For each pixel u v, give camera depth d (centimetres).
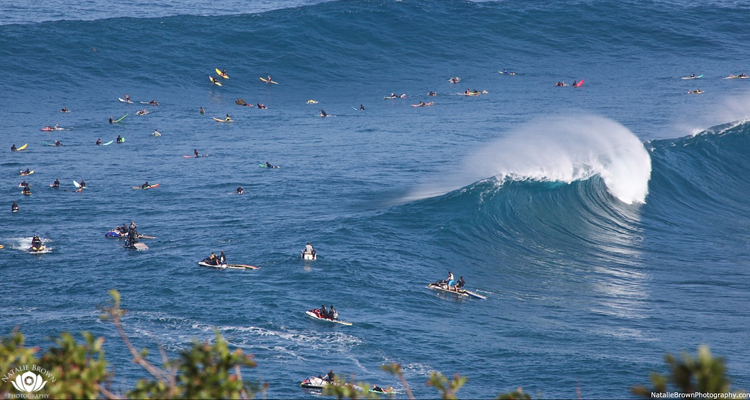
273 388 9519
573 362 10625
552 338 11638
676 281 14812
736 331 11969
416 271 14850
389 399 9206
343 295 13250
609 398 9394
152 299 13038
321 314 12200
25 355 3139
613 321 12462
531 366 10506
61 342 3134
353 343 11244
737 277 15050
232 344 11050
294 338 11356
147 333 11456
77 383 3044
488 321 12406
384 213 18050
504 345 11300
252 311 12394
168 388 3228
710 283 14650
